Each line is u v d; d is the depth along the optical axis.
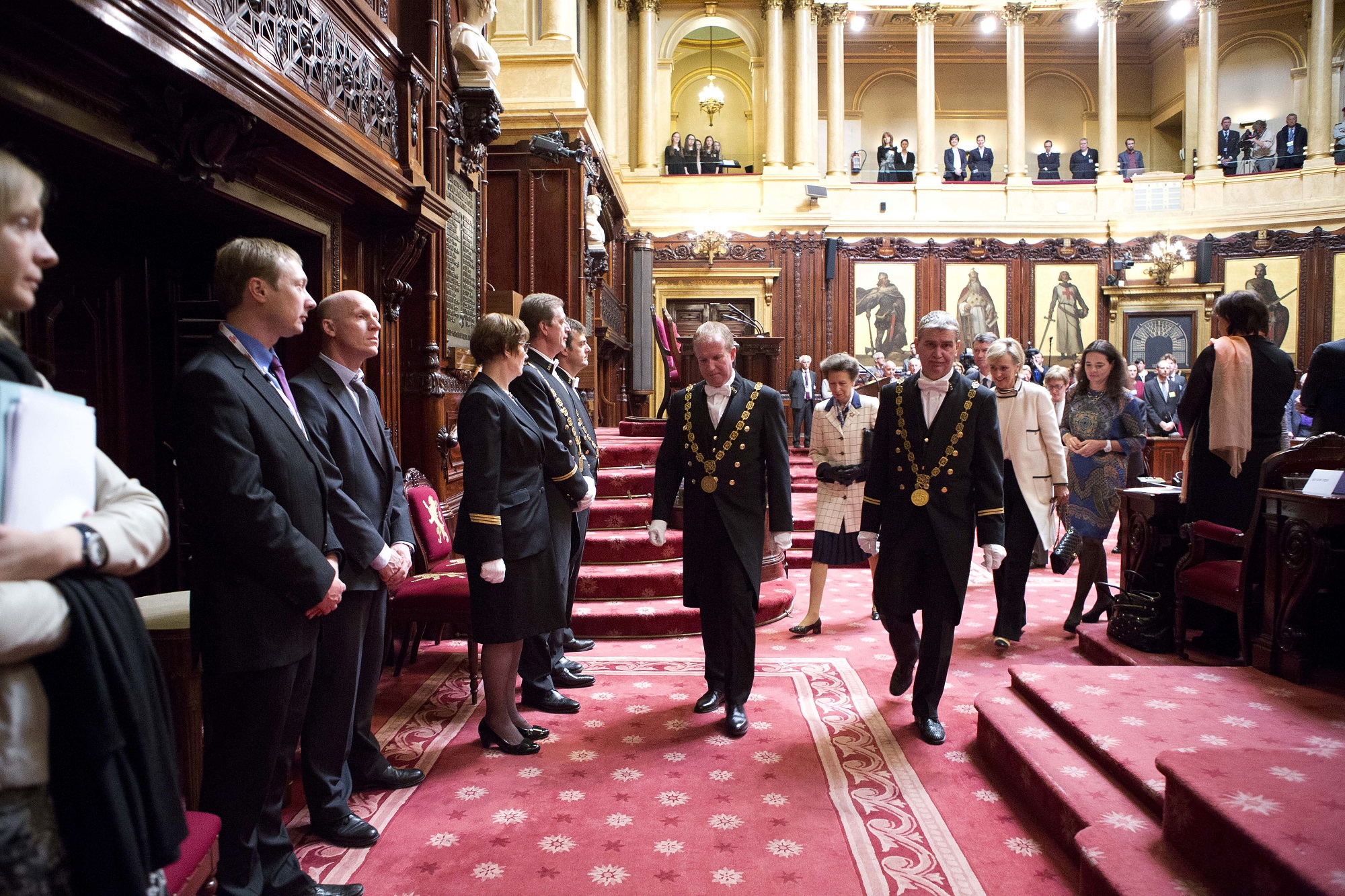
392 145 4.00
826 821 2.57
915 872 2.28
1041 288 16.55
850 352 16.45
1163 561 3.96
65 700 1.09
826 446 4.73
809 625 4.78
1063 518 4.69
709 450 3.38
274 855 2.12
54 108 1.97
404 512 2.74
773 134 16.69
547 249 8.73
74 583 1.12
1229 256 15.98
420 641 4.52
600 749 3.15
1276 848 1.64
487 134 5.33
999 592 4.40
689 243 16.38
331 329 2.57
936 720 3.23
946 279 16.55
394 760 3.04
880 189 16.84
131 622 1.19
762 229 16.44
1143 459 4.80
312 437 2.38
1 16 1.74
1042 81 20.45
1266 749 2.37
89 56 2.00
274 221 3.20
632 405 13.02
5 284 1.11
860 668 4.12
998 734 2.85
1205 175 16.44
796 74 16.84
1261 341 3.68
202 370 1.94
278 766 2.13
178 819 1.25
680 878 2.26
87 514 1.17
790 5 17.16
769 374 10.37
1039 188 16.83
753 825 2.55
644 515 5.59
